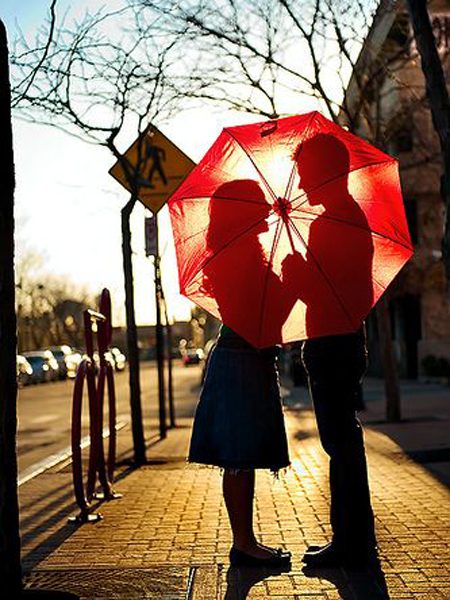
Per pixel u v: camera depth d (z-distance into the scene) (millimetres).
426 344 32781
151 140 11383
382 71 14992
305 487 8250
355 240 4977
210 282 4953
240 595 4703
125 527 6664
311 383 5387
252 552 5332
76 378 7078
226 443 5305
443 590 4707
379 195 5121
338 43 13578
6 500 4590
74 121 10617
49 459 11531
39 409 24344
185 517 6980
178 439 13852
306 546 5879
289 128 5023
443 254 8742
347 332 4938
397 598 4578
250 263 4938
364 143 5020
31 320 97375
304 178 5000
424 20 8602
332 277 4930
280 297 4918
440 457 10148
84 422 18562
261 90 13242
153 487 8633
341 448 5277
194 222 5094
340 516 5258
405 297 33250
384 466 9555
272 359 5500
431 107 8719
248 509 5379
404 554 5543
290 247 4969
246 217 4965
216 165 5121
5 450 4594
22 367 44875
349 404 5305
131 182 11172
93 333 8164
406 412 17578
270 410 5398
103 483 7992
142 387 37562
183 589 4840
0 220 4613
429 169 27734
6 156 4668
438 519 6617
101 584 4969
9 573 4574
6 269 4609
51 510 7570
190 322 132250
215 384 5422
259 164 5000
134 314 10781
